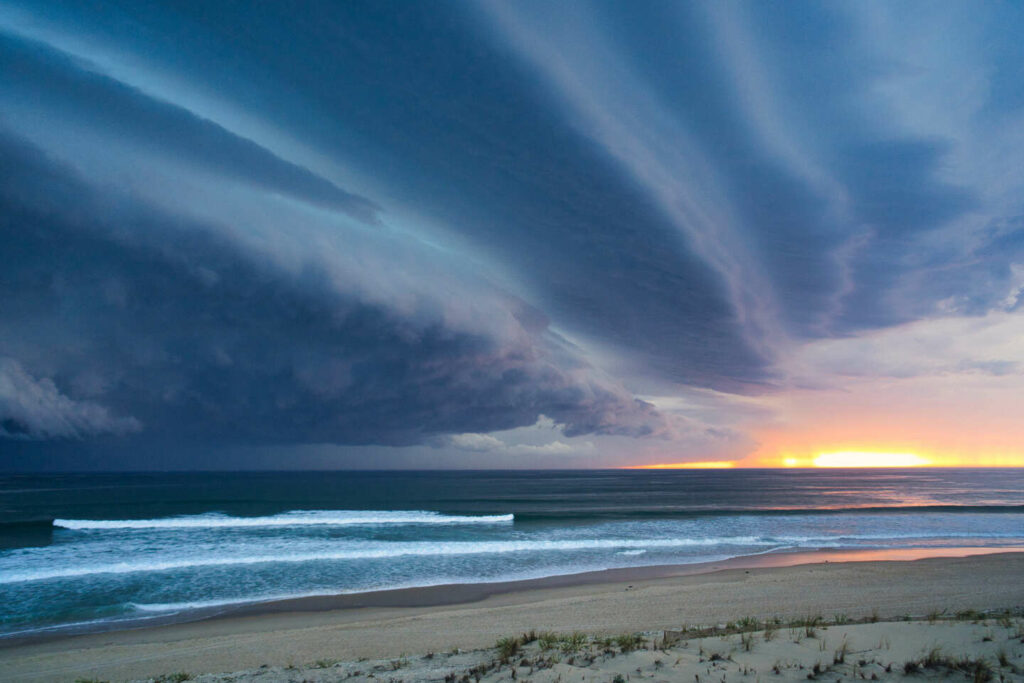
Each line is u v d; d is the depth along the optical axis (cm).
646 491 7562
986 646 547
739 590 1566
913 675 457
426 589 1689
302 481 10531
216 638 1193
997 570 1838
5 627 1319
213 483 9350
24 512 4166
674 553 2323
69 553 2255
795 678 461
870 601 1384
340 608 1478
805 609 1308
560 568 2009
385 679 581
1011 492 7556
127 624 1341
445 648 1025
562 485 9381
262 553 2255
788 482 11069
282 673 694
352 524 3397
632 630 1120
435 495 6450
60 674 959
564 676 503
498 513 4178
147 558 2139
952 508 4434
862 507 4597
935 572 1811
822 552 2353
